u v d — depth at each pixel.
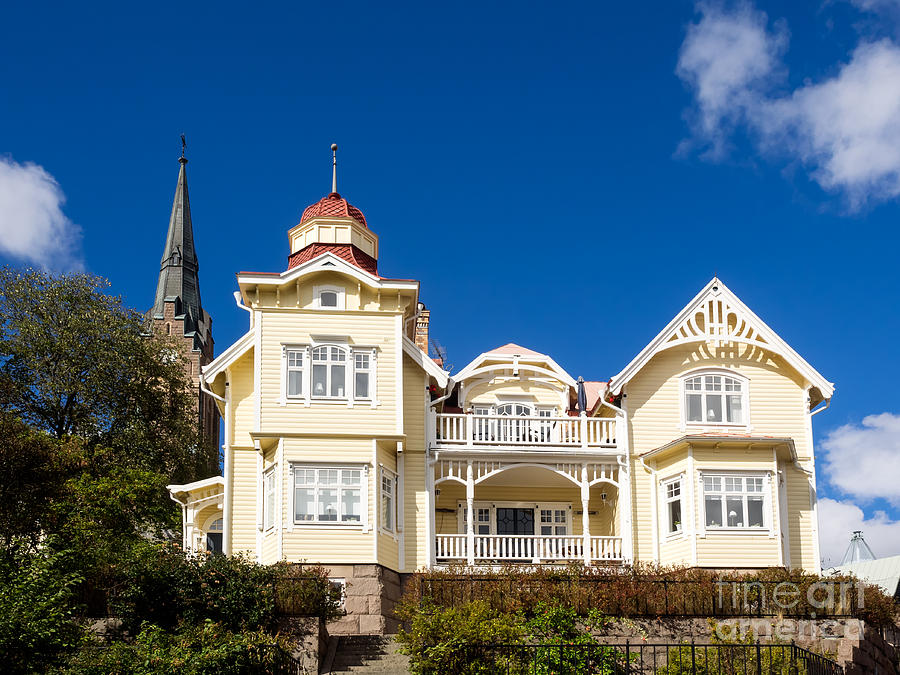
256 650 22.42
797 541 35.09
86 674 20.72
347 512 32.62
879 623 28.00
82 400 43.12
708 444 34.25
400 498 34.28
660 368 36.53
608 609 26.48
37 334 41.94
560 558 34.38
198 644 22.62
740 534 33.72
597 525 38.12
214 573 25.30
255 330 34.16
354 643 27.14
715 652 23.14
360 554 32.22
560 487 38.28
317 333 34.12
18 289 42.78
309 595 25.75
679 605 26.86
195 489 37.38
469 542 34.12
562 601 26.47
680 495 34.47
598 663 22.48
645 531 35.16
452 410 38.41
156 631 23.16
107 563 27.00
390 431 33.50
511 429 35.97
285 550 31.91
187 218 97.00
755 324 36.62
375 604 31.67
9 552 25.77
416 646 23.17
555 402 38.81
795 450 35.09
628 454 35.59
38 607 21.91
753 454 34.50
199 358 87.75
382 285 35.31
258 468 34.12
